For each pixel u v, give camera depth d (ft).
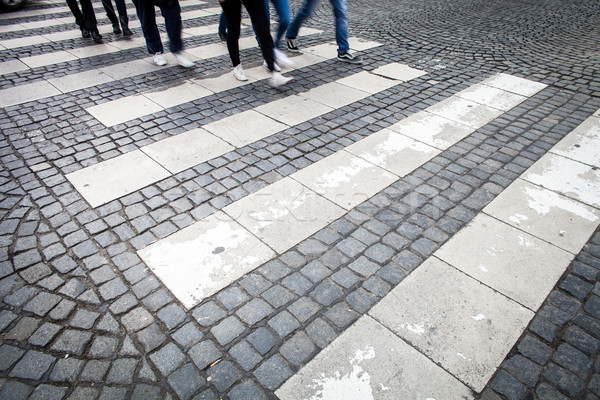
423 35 23.49
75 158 12.24
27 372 6.68
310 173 11.50
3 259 8.71
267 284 8.13
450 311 7.58
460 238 9.21
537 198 10.40
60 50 21.58
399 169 11.62
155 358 6.84
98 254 8.84
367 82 17.44
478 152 12.32
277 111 15.02
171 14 17.34
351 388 6.39
